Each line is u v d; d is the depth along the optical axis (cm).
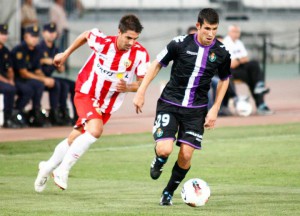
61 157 1847
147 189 1970
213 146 2748
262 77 3638
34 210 1653
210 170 2275
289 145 2772
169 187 1734
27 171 2256
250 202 1772
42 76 3203
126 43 1800
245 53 3606
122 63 1836
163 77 5612
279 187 2005
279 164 2378
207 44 1711
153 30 6222
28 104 3453
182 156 1712
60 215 1595
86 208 1683
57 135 2981
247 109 3606
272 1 6556
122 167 2333
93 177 2164
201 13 1702
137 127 3250
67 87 3250
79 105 1847
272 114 3681
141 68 1852
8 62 3134
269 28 6425
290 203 1759
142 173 2236
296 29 6500
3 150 2631
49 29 3231
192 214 1611
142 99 1712
